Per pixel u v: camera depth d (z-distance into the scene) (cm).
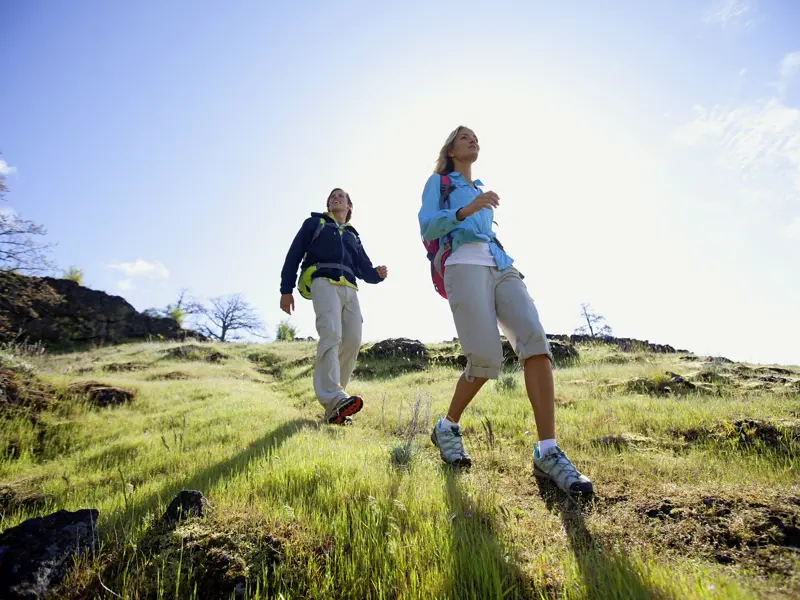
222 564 159
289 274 502
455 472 271
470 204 261
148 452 392
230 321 4747
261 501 212
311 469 256
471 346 275
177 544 168
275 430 415
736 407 408
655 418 381
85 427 549
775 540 165
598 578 143
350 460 281
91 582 153
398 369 1214
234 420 496
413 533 184
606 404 472
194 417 546
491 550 165
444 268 292
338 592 151
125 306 3425
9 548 157
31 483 346
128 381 888
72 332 3008
